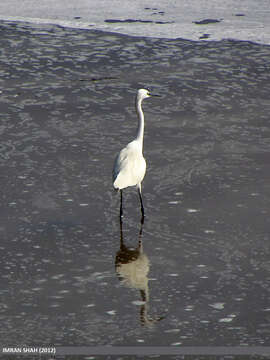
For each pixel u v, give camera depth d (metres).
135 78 24.16
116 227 13.02
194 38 29.83
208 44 28.73
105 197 14.40
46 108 20.92
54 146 17.58
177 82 23.62
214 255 11.84
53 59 26.72
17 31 31.62
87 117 20.09
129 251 12.03
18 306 10.23
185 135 18.45
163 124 19.44
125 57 26.95
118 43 29.11
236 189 14.73
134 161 13.23
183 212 13.63
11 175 15.54
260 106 20.98
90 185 15.03
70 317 9.94
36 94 22.39
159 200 14.23
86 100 21.80
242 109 20.72
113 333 9.55
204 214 13.52
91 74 24.72
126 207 13.91
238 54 27.08
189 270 11.32
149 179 15.38
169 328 9.65
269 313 9.97
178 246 12.21
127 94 22.39
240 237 12.50
